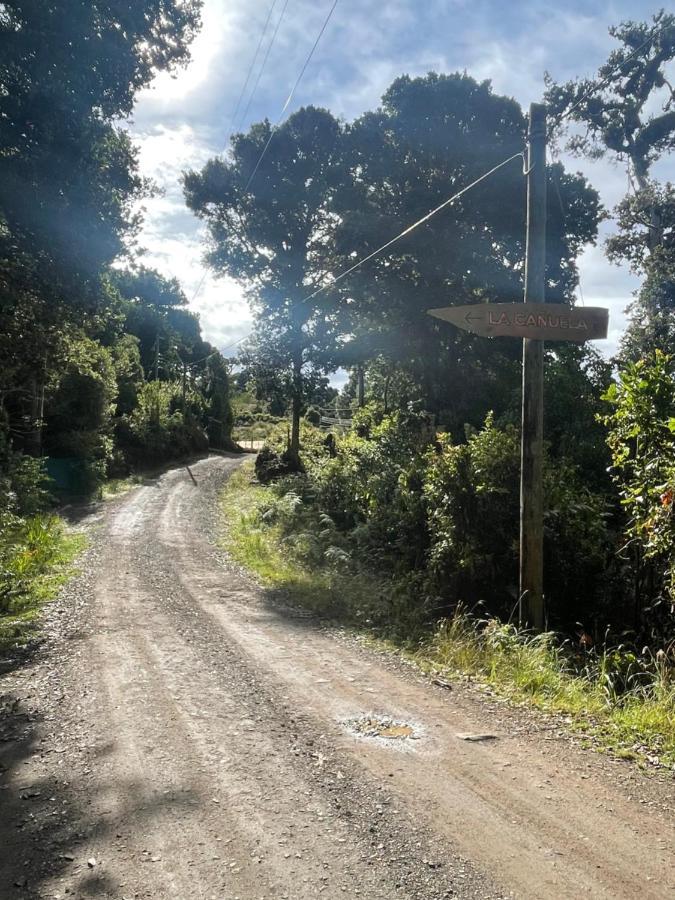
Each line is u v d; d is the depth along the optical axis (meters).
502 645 6.94
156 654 6.78
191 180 34.84
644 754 4.36
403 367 28.47
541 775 4.00
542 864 3.02
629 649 7.54
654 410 6.67
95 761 4.16
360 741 4.53
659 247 25.80
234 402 79.75
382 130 27.80
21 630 7.73
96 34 11.63
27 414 24.11
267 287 34.94
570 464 10.87
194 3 12.73
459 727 4.83
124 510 22.88
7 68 10.69
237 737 4.56
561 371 16.97
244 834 3.27
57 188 11.52
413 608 9.20
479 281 25.00
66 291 12.48
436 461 10.32
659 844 3.21
